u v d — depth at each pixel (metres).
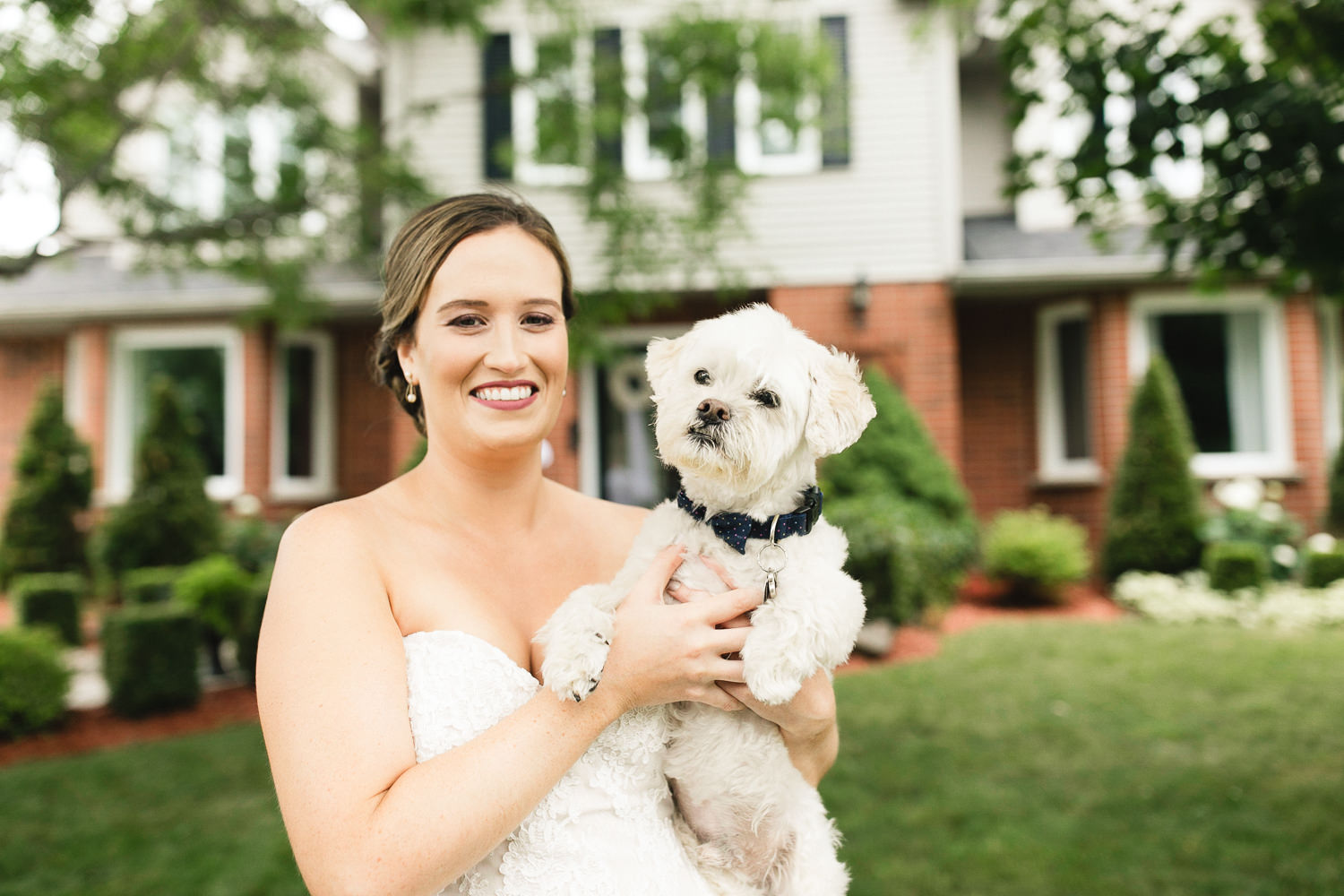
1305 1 3.73
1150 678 6.60
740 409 1.96
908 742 5.42
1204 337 10.61
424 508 1.83
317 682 1.42
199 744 5.84
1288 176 3.60
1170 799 4.54
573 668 1.46
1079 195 4.12
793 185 10.52
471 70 10.66
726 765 1.83
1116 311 10.52
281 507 11.45
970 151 12.15
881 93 10.39
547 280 1.81
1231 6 9.53
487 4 7.35
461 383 1.75
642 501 11.02
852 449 9.29
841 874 2.01
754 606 1.70
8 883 3.96
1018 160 4.25
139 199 6.57
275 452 11.57
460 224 1.78
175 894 3.82
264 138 8.95
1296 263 3.90
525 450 1.81
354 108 11.62
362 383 11.88
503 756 1.39
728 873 1.90
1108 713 5.86
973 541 9.05
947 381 10.27
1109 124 3.92
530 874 1.54
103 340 11.56
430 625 1.64
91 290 11.65
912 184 10.38
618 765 1.67
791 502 2.06
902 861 3.97
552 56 7.60
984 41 11.06
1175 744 5.30
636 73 7.93
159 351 11.78
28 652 6.19
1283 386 10.34
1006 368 11.35
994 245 10.96
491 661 1.60
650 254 7.54
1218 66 3.69
